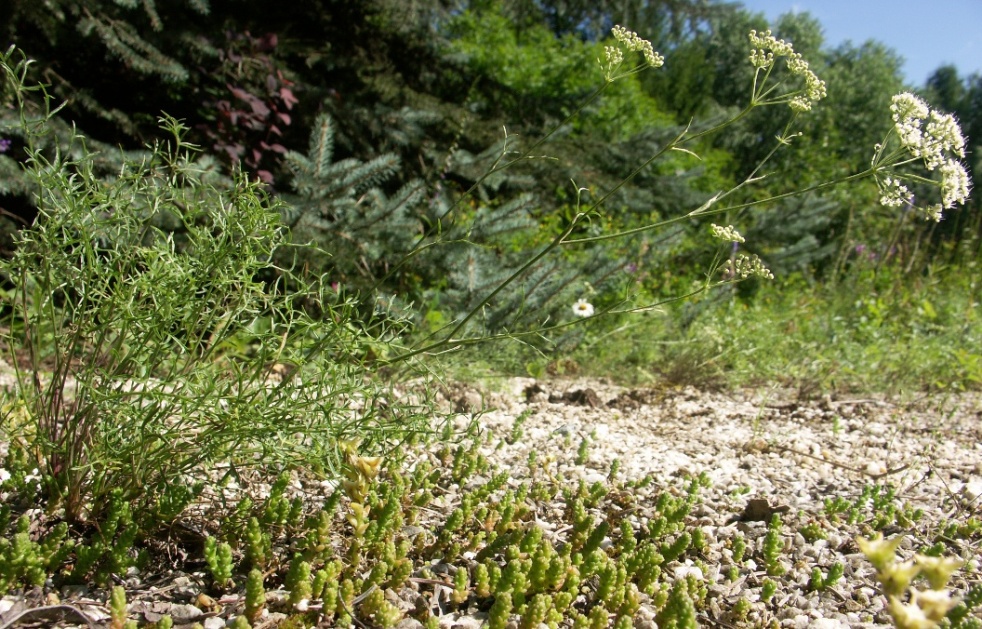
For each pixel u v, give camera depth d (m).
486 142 8.18
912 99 2.26
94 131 6.27
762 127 18.23
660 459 3.18
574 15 14.54
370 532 1.87
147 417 1.80
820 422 4.21
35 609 1.52
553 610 1.66
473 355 3.80
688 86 18.83
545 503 2.45
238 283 1.99
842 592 2.01
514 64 12.24
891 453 3.50
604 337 5.29
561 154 8.09
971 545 2.36
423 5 8.08
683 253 8.23
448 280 5.29
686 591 1.77
